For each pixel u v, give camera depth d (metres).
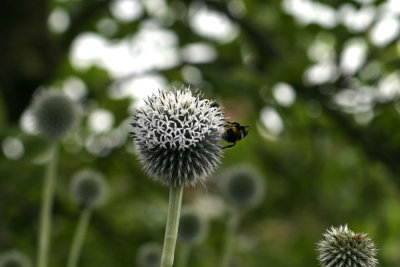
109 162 12.25
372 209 12.22
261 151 12.91
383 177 12.06
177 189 4.46
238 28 12.38
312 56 13.04
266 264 12.18
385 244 12.20
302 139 12.16
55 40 13.25
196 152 4.45
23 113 12.81
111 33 13.34
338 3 10.59
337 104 12.06
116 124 12.48
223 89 9.52
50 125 8.01
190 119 4.35
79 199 7.91
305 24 12.19
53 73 12.92
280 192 13.07
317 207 12.91
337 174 12.63
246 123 10.16
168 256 4.29
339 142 12.66
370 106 11.64
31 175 10.45
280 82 10.78
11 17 11.95
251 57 13.49
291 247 12.55
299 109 10.73
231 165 13.03
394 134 11.85
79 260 11.66
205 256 11.97
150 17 13.08
